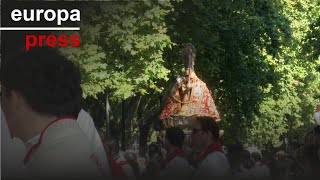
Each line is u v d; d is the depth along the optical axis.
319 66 32.41
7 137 3.50
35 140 3.46
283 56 46.69
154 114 37.84
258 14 37.00
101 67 20.61
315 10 51.84
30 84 3.45
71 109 3.49
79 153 3.34
